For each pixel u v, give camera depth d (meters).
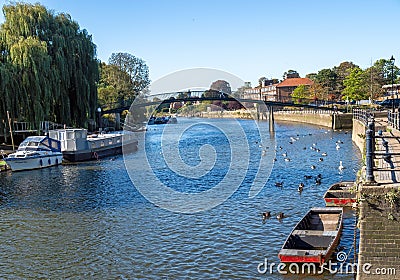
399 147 22.95
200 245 21.72
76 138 52.31
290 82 169.12
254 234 22.97
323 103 117.75
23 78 51.44
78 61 61.81
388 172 15.30
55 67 56.72
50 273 19.14
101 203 30.98
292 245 19.36
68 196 33.53
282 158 50.41
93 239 23.28
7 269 19.67
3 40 53.75
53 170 46.38
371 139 13.16
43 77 53.28
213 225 24.88
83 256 20.95
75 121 62.41
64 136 51.97
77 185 37.84
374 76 102.00
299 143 65.50
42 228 25.45
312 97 134.25
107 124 80.94
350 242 20.52
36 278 18.67
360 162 44.59
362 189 12.68
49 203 31.39
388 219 12.54
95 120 69.44
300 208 27.58
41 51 53.31
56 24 60.38
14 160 45.19
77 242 22.91
